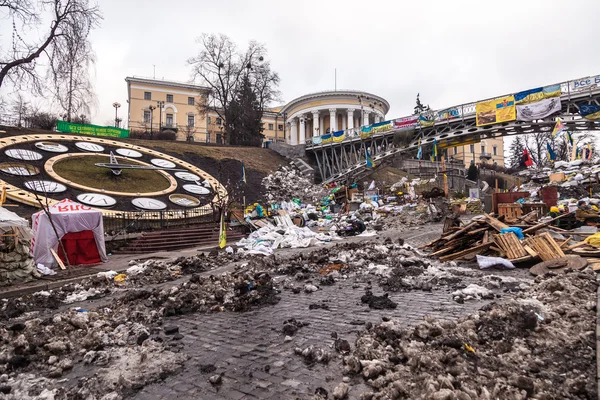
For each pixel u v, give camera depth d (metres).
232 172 37.31
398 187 37.69
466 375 3.37
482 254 9.95
